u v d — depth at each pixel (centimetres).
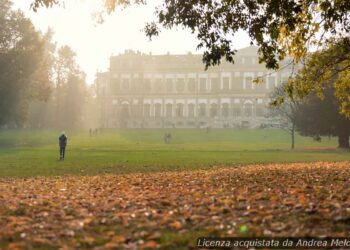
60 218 941
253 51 14538
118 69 15238
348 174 1723
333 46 2358
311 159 3753
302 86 2511
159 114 15038
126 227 854
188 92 14875
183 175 1994
